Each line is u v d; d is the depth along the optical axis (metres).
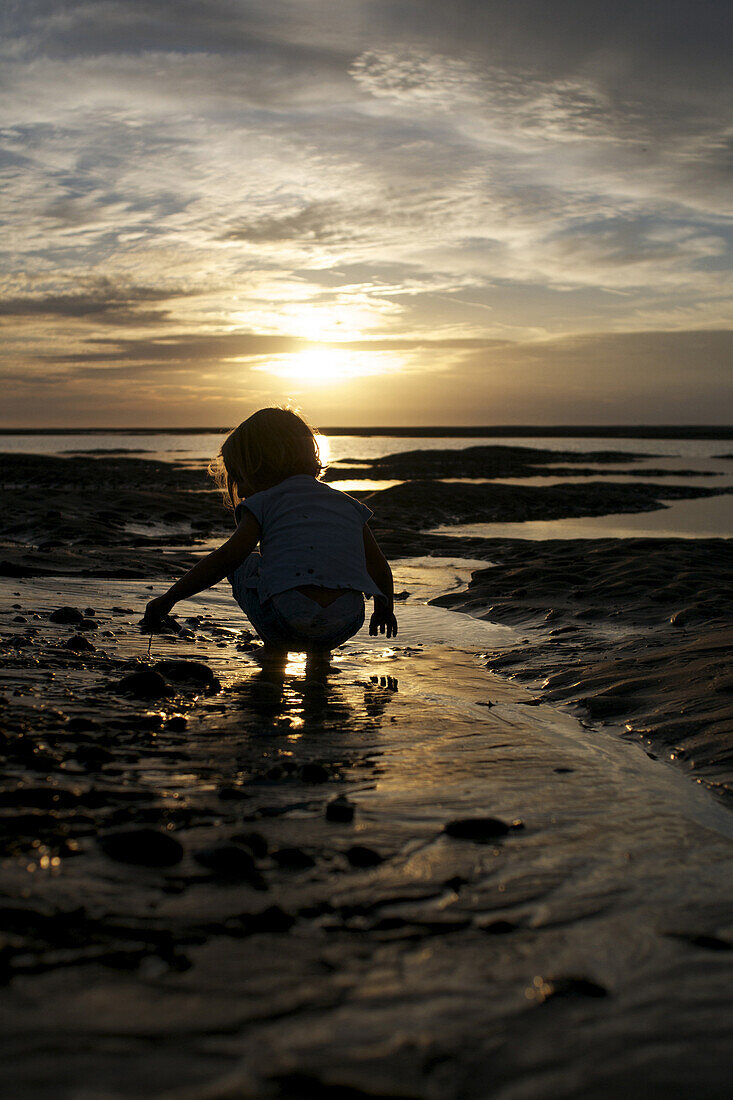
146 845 1.47
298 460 3.28
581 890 1.46
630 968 1.20
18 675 2.81
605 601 5.20
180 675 2.96
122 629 4.01
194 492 19.41
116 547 8.45
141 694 2.64
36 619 4.10
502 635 4.55
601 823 1.81
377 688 3.06
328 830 1.67
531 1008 1.08
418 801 1.88
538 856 1.61
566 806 1.91
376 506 16.75
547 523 15.38
